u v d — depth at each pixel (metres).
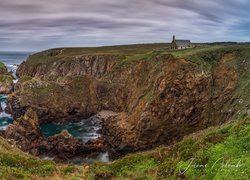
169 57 83.25
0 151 33.22
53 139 63.72
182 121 71.31
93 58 142.38
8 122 90.12
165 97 72.69
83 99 98.62
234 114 60.28
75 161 60.91
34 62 182.62
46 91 95.69
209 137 25.53
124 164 31.34
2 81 131.25
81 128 85.56
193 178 20.44
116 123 75.56
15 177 26.12
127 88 98.75
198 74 73.62
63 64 154.25
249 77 71.25
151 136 70.75
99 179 28.95
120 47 182.50
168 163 25.88
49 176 28.73
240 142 21.95
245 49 82.38
